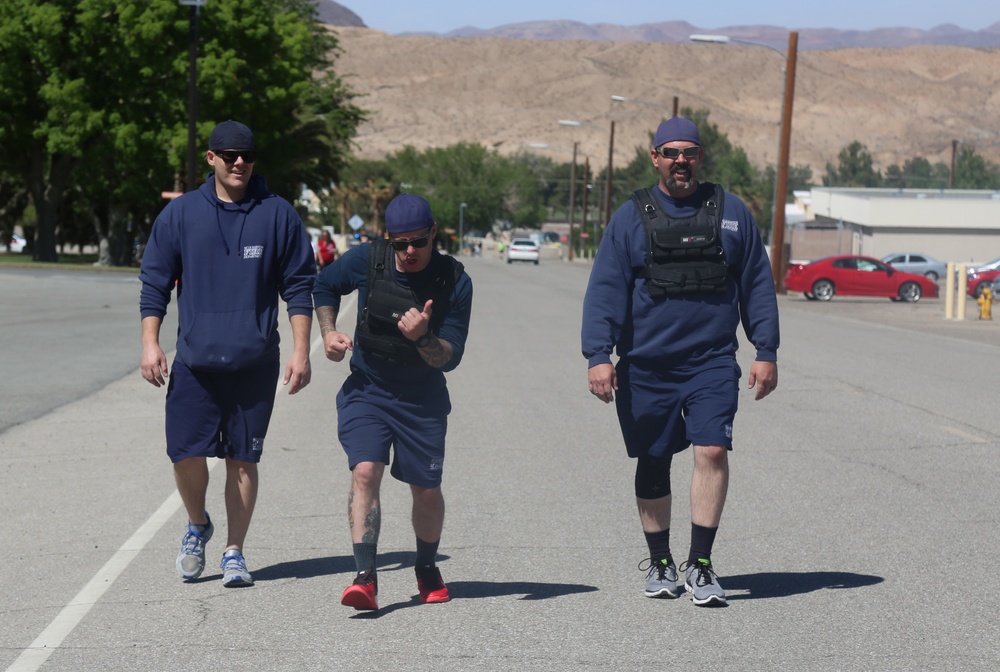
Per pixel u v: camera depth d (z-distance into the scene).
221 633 6.79
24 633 6.80
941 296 56.69
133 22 62.88
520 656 6.41
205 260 7.45
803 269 51.69
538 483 11.20
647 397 7.40
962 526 9.53
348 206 152.75
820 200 103.62
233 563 7.73
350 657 6.38
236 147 7.42
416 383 7.12
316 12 87.94
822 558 8.55
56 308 33.56
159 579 7.93
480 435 14.00
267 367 7.62
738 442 13.62
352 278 7.21
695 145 7.31
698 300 7.28
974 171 197.12
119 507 10.12
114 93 65.44
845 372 21.23
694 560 7.36
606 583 7.89
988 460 12.49
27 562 8.36
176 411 7.55
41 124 65.75
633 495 10.68
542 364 21.98
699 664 6.30
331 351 7.18
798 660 6.37
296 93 67.69
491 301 42.62
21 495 10.59
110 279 50.44
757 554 8.66
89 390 17.73
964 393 18.22
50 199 68.56
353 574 8.05
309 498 10.53
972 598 7.54
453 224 197.62
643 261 7.33
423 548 7.40
